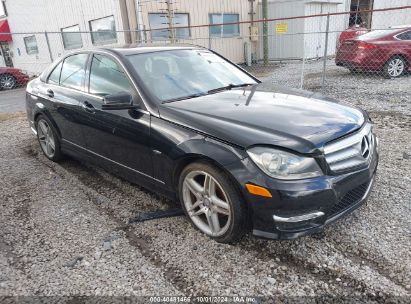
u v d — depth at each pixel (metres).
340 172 2.73
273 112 3.09
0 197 4.14
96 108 3.86
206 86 3.84
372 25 20.58
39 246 3.16
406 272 2.63
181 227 3.33
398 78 10.73
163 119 3.21
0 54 22.28
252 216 2.75
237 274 2.72
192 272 2.76
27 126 7.49
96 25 14.98
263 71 14.38
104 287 2.64
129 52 3.91
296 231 2.65
